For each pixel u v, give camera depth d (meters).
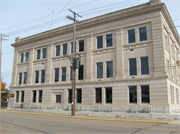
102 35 29.47
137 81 25.03
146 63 25.25
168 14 26.92
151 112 22.80
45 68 36.28
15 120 18.98
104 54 28.75
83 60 30.91
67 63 32.97
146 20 25.64
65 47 34.03
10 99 41.31
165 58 24.45
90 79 29.25
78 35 32.06
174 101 26.66
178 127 14.34
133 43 26.27
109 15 28.97
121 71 26.56
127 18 27.19
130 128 13.47
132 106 24.78
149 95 24.11
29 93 37.81
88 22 30.53
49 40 36.34
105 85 27.59
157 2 24.91
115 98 26.38
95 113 26.03
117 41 27.56
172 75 27.56
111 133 11.36
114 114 24.36
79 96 30.59
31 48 39.50
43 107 34.47
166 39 27.81
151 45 24.98
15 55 42.75
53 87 34.00
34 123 16.50
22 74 40.47
